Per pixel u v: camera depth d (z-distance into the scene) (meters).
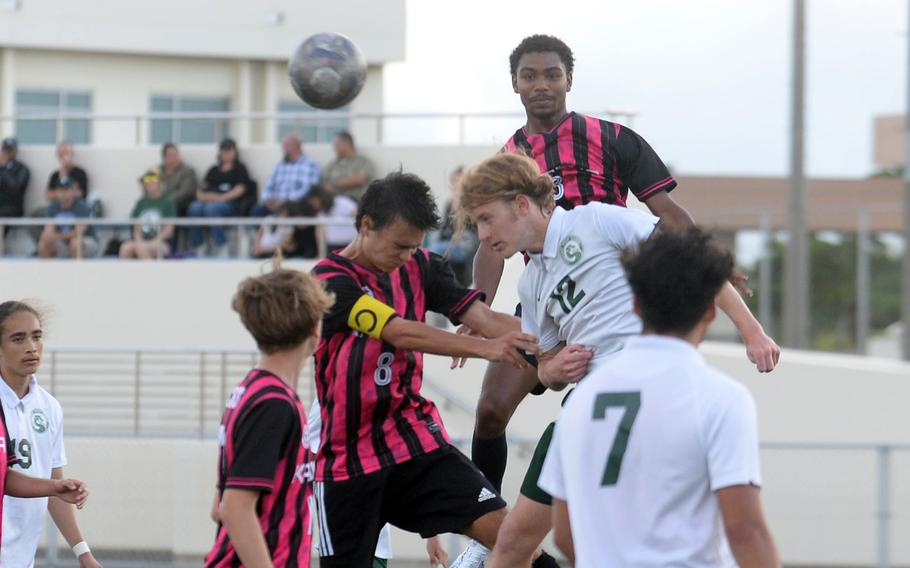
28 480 10.36
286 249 25.52
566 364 8.21
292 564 7.53
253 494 7.30
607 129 9.48
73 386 24.77
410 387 9.36
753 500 6.07
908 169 39.06
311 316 7.51
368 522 9.40
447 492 9.38
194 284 25.42
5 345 11.16
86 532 21.25
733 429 6.12
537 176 8.36
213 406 24.45
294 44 35.50
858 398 24.50
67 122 35.00
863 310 42.03
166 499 21.33
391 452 9.29
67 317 25.56
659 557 6.18
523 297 8.87
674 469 6.19
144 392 24.50
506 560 8.77
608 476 6.33
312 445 10.20
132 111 35.47
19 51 34.62
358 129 35.59
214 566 7.73
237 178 26.88
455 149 27.86
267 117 27.61
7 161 28.08
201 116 27.28
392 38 35.19
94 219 27.17
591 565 6.33
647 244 6.55
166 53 35.22
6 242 27.42
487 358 8.64
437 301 9.46
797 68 41.53
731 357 25.00
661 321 6.43
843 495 22.28
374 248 8.84
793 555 22.17
